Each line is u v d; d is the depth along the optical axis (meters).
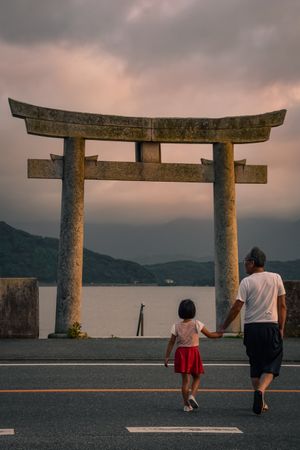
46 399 9.13
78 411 8.42
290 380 10.97
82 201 16.72
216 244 17.59
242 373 11.48
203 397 9.48
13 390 9.73
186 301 8.90
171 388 10.04
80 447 6.72
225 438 7.20
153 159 17.25
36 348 13.94
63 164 16.73
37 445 6.76
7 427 7.53
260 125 17.66
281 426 7.76
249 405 8.97
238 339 16.00
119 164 17.03
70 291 16.59
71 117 16.67
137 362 12.55
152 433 7.36
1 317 15.66
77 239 16.64
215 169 17.53
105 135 16.88
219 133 17.47
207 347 14.44
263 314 8.73
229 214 17.45
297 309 16.47
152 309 157.50
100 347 14.16
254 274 8.94
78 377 10.89
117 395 9.48
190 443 6.97
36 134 16.39
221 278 17.42
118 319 108.75
